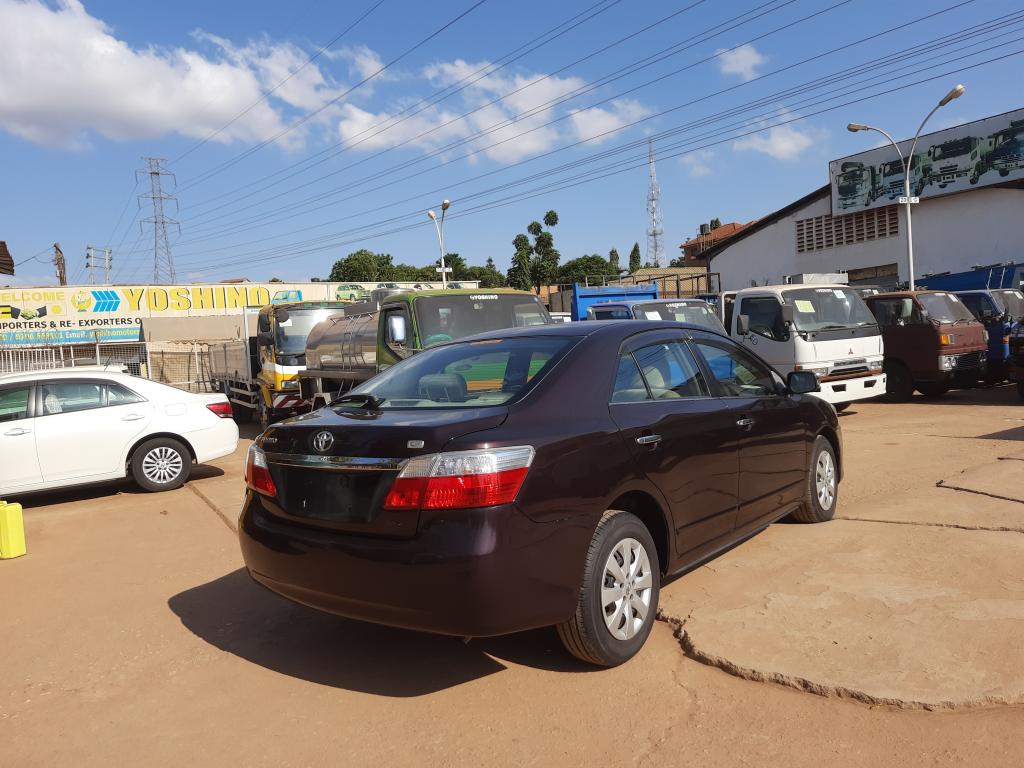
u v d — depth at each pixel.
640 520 3.78
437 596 3.11
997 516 5.54
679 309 14.04
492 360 4.10
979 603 4.02
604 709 3.25
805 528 5.57
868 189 33.03
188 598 5.10
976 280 22.69
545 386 3.68
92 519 7.76
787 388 5.36
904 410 12.84
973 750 2.80
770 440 4.90
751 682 3.40
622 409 3.86
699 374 4.56
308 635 4.32
